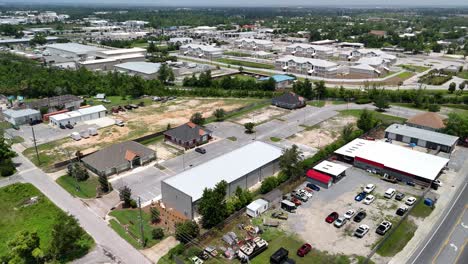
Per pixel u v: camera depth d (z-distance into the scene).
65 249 47.41
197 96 130.12
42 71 147.62
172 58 192.25
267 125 98.25
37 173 70.56
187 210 55.69
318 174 66.31
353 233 52.00
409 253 47.69
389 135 87.50
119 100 124.44
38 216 56.66
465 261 46.19
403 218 54.25
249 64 186.38
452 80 150.25
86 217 55.88
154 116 106.12
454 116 90.12
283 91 131.38
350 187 65.25
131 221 54.75
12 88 127.81
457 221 54.78
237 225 54.09
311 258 46.91
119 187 65.06
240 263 46.38
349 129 84.56
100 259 46.72
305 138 88.38
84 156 76.62
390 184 66.44
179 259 45.22
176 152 80.56
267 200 58.69
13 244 45.97
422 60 199.88
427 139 82.25
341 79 153.12
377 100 110.69
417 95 115.62
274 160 69.25
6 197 61.94
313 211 57.72
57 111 105.56
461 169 72.06
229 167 64.56
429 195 62.34
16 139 87.75
